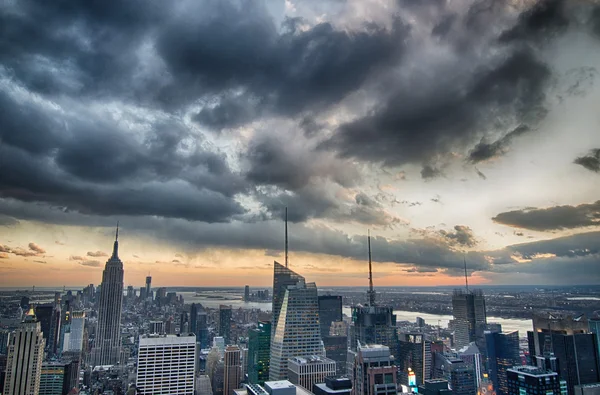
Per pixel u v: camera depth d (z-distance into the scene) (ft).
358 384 613.52
